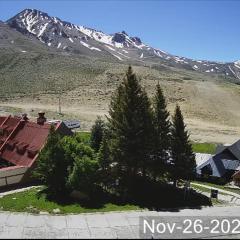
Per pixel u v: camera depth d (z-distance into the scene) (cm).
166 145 6525
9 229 4462
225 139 12131
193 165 6556
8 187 5875
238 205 6106
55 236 4362
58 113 14538
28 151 6353
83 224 4709
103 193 5834
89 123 13100
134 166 6109
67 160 5619
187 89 19575
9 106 15788
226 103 18050
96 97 18000
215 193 6431
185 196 6219
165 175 6625
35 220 4728
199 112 16425
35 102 17125
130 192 6022
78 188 5438
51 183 5556
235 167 8175
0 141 7200
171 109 16438
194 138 11894
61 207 5156
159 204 5722
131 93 5984
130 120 5956
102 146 5994
